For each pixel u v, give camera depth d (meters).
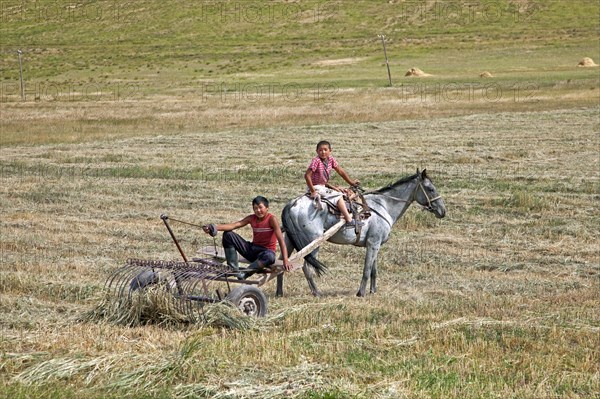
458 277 14.95
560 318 11.80
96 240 17.66
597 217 19.75
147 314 11.42
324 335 10.82
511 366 9.66
